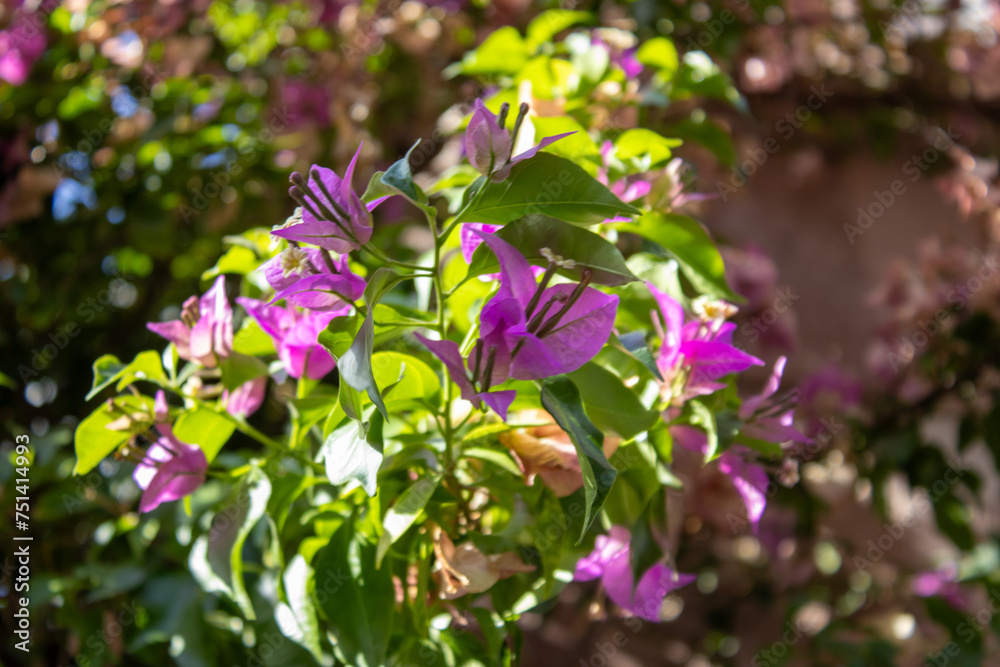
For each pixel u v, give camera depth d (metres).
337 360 0.34
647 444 0.40
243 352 0.44
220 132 0.70
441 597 0.38
